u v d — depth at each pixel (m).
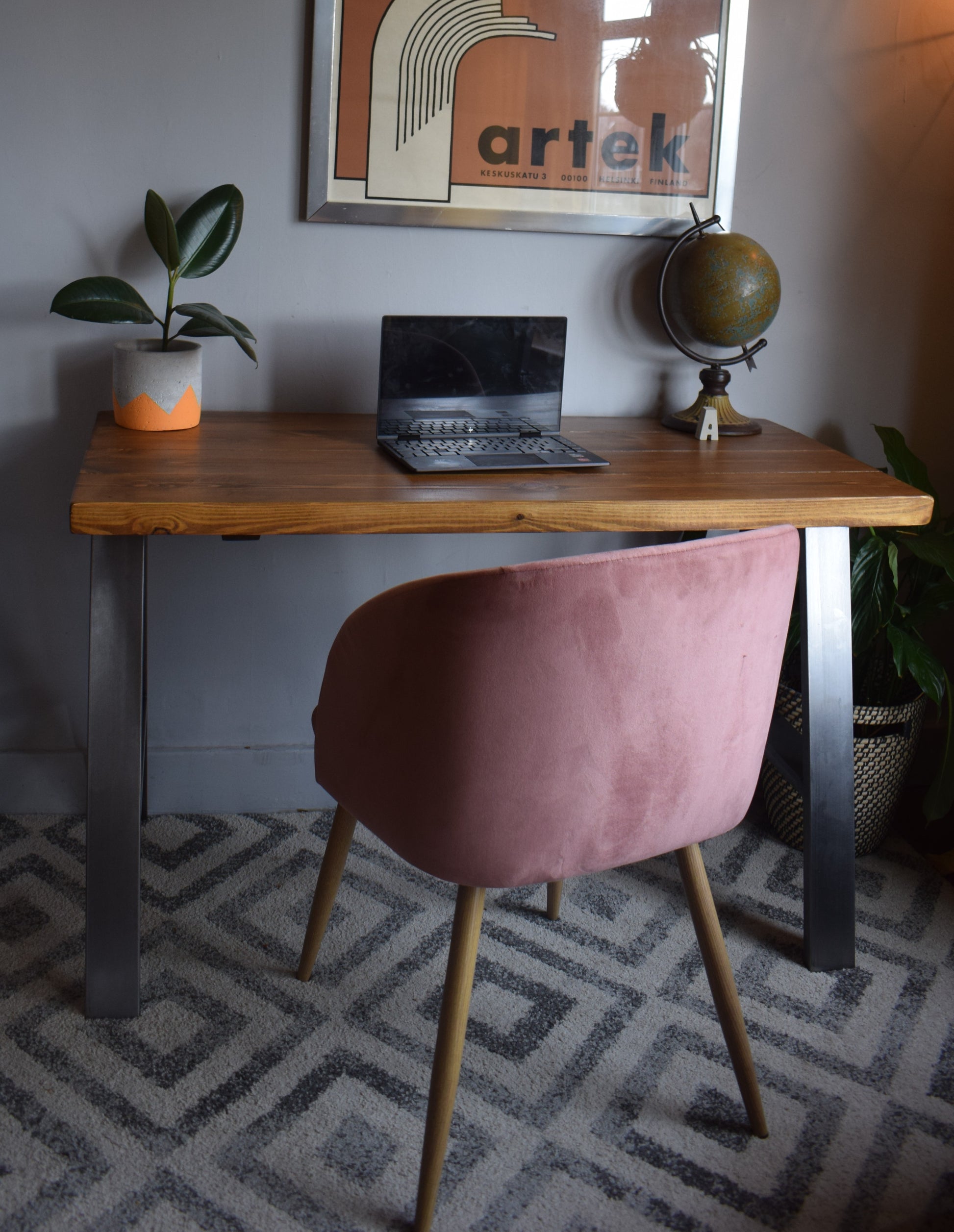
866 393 2.16
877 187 2.04
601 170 1.91
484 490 1.53
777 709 1.99
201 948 1.73
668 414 2.10
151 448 1.64
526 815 1.20
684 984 1.71
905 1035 1.63
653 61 1.88
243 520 1.41
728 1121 1.46
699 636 1.18
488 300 1.96
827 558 1.68
